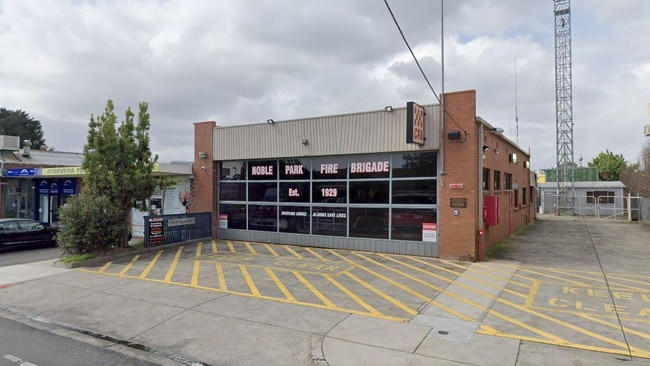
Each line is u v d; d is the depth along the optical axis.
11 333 7.34
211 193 18.42
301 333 6.91
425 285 9.92
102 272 11.85
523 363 5.63
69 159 32.31
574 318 7.45
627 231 21.77
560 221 29.17
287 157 16.55
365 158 14.92
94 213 13.90
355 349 6.22
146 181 15.08
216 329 7.20
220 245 16.61
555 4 41.16
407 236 14.05
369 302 8.55
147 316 7.98
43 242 17.17
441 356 5.91
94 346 6.67
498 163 17.00
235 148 17.81
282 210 16.86
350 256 13.84
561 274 11.03
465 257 12.89
